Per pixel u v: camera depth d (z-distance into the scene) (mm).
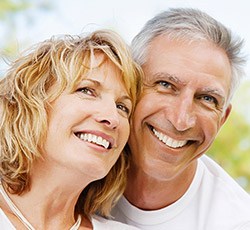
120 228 1996
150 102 1980
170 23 2004
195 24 1990
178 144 2016
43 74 1835
